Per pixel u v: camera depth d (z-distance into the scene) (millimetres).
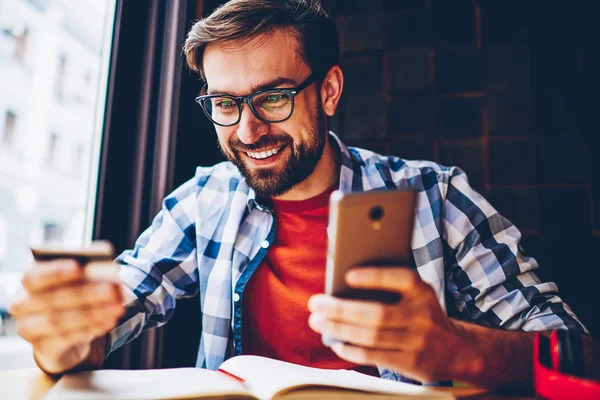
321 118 994
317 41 960
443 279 986
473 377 565
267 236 1040
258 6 890
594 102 1494
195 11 1396
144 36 1213
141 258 1036
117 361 1161
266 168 950
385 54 1634
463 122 1559
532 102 1522
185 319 1348
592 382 477
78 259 543
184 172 1314
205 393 492
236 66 886
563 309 799
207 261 1075
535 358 553
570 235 1455
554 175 1484
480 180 1526
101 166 1110
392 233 484
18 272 1043
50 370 603
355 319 483
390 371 935
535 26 1561
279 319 1000
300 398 472
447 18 1612
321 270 1017
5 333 996
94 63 1151
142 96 1196
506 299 873
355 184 1088
